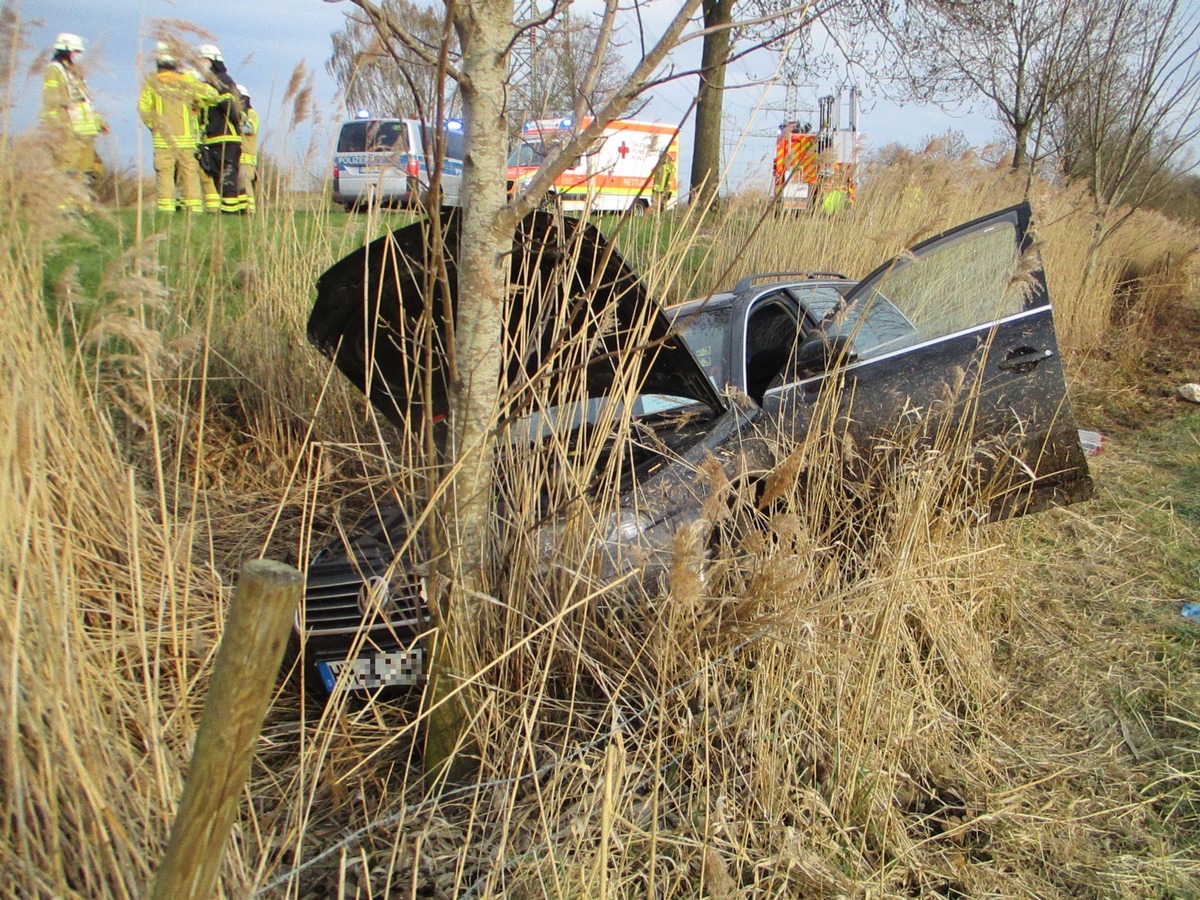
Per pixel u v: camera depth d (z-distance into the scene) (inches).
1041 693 126.2
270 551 146.5
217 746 42.7
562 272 105.3
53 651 66.3
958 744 113.7
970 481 139.8
